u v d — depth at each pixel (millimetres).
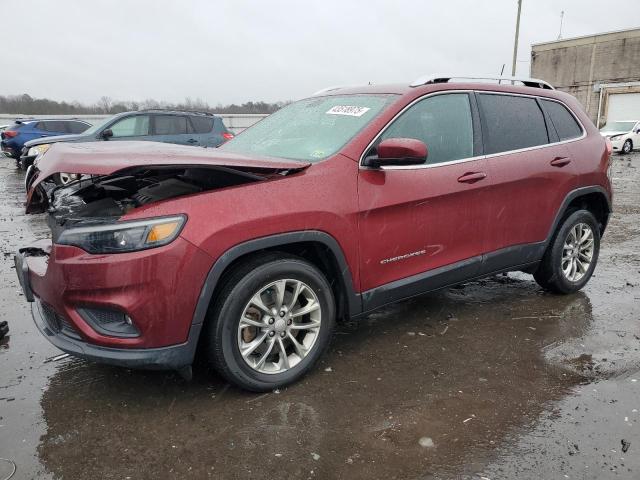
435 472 2330
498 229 3877
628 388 3018
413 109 3482
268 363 3018
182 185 3010
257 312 2906
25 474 2322
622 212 8906
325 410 2811
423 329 3875
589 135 4590
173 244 2543
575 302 4434
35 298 3045
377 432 2613
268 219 2771
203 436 2588
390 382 3105
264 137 3852
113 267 2486
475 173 3650
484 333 3797
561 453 2441
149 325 2561
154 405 2871
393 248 3314
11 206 9789
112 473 2332
